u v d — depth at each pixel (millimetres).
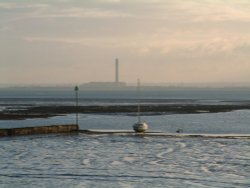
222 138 149625
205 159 107312
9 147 127312
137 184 82000
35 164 100062
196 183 82812
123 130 178000
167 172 92125
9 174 89438
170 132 173125
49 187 79562
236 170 94312
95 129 185625
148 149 124000
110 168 95875
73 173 90750
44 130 165250
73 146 130000
